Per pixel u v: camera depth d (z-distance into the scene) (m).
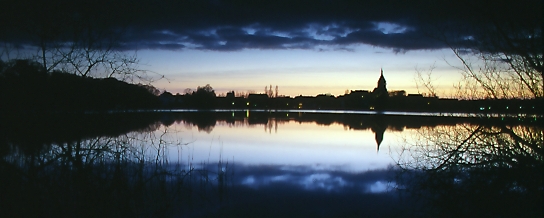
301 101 167.25
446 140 16.16
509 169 11.86
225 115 80.06
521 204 10.89
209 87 109.75
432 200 12.71
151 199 13.05
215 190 14.80
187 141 30.33
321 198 14.08
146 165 16.75
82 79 12.63
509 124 12.20
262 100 154.62
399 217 11.85
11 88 11.66
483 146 13.16
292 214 12.22
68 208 11.00
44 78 11.92
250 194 14.45
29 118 12.42
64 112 12.80
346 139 33.97
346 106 148.62
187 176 16.38
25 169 12.29
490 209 11.20
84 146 14.20
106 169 14.27
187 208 12.67
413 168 16.66
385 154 24.16
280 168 19.89
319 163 21.53
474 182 12.42
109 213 11.58
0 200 10.48
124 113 14.04
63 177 12.34
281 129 45.47
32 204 10.63
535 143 11.44
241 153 25.08
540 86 11.16
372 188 15.35
